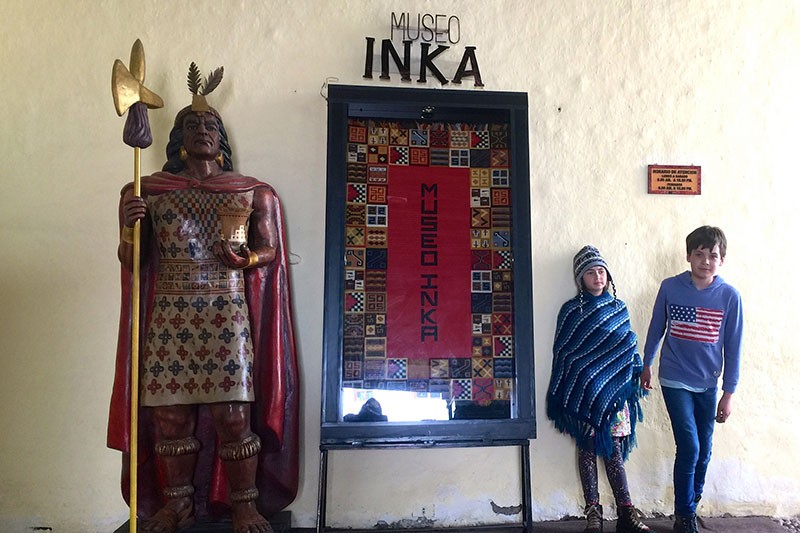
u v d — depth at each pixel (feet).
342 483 8.79
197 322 7.66
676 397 8.58
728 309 8.47
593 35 9.65
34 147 8.73
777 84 9.92
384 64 9.05
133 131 7.19
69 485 8.56
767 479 9.54
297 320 8.86
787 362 9.71
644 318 9.52
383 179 8.52
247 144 8.91
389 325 8.32
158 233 7.79
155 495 8.25
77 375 8.64
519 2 9.51
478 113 8.73
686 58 9.80
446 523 8.95
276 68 9.03
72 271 8.70
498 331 8.50
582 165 9.52
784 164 9.89
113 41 8.86
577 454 9.18
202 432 8.30
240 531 7.50
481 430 8.15
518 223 8.58
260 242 8.11
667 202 9.66
